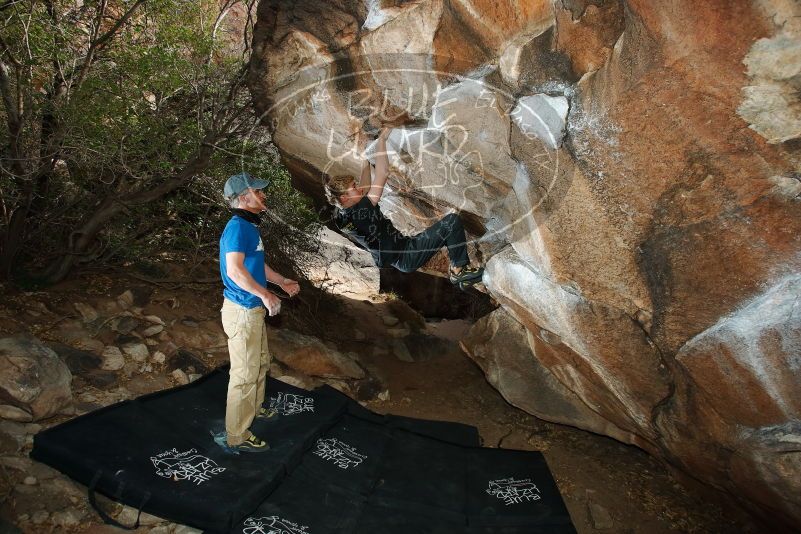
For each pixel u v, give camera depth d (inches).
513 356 188.5
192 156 181.2
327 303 263.6
